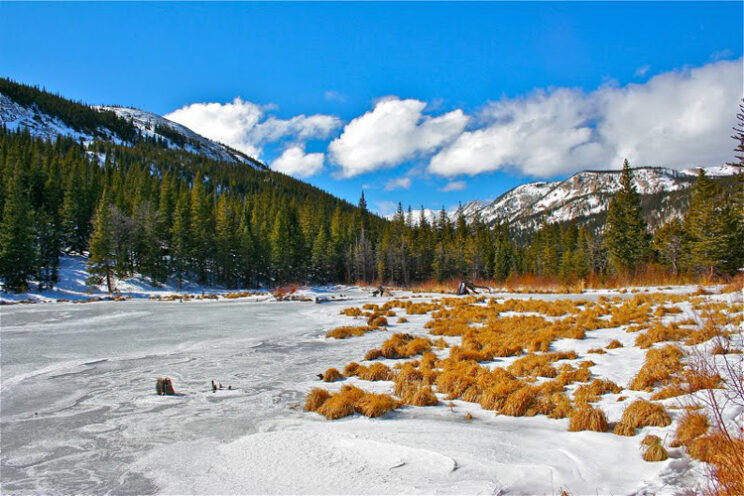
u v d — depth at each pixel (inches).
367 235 3550.7
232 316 949.8
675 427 196.1
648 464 168.2
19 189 1950.1
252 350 527.8
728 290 606.5
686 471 158.2
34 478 187.5
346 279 3159.5
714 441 162.4
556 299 850.8
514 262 3083.2
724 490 131.0
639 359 347.9
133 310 1151.0
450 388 319.6
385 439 217.5
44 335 679.1
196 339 624.1
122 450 219.3
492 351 421.4
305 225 3240.7
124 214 2289.6
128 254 2185.0
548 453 188.9
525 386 292.5
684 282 1058.1
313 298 1476.4
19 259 1749.5
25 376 400.8
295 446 212.8
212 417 273.0
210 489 168.1
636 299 660.1
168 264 2341.3
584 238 2770.7
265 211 3432.6
